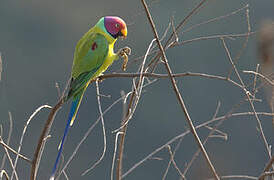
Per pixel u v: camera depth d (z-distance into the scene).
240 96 19.48
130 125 19.98
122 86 19.58
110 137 18.44
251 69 19.73
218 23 21.45
